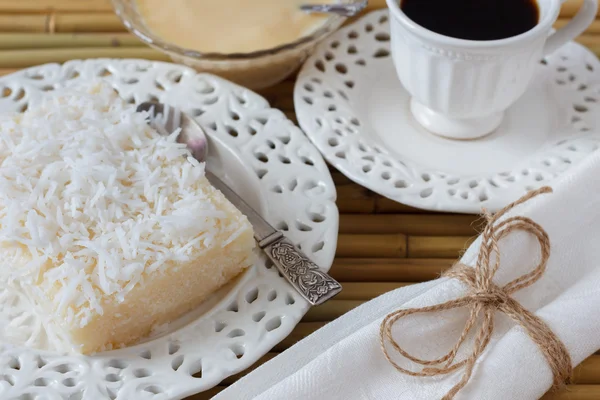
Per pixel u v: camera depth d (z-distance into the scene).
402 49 0.58
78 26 0.67
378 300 0.53
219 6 0.64
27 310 0.53
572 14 0.68
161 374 0.51
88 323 0.50
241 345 0.52
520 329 0.51
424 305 0.52
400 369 0.50
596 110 0.60
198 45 0.63
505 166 0.59
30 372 0.50
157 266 0.51
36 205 0.53
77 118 0.57
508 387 0.50
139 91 0.61
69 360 0.51
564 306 0.51
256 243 0.55
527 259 0.53
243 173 0.58
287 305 0.53
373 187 0.57
